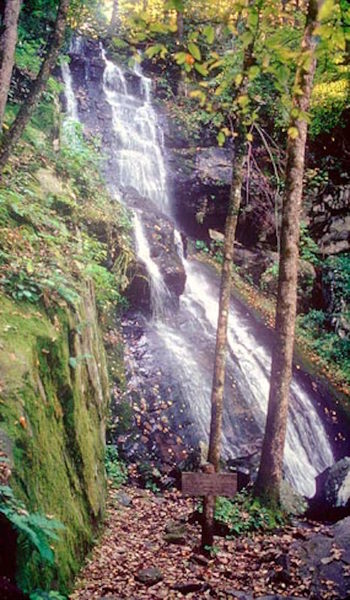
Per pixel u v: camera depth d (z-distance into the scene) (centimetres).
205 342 1298
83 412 682
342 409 1367
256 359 1355
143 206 1491
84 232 1112
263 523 762
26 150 1014
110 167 1691
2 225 738
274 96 1268
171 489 919
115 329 1139
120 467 921
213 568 616
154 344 1170
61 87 1305
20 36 1226
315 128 1784
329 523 802
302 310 1808
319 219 1945
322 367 1554
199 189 1822
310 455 1193
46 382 564
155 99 2025
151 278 1284
